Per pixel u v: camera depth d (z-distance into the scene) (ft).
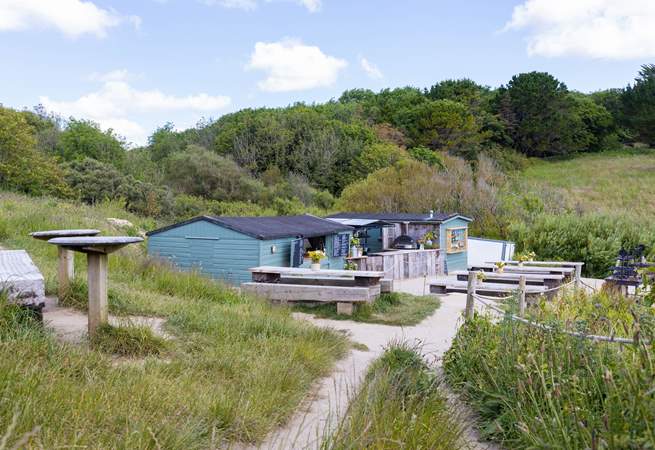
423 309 39.04
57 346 16.39
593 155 215.10
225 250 51.29
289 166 144.25
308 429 15.16
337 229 63.41
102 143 116.78
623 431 11.23
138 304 26.05
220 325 24.50
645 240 73.92
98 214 67.62
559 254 77.00
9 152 80.64
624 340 15.07
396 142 173.27
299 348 22.35
